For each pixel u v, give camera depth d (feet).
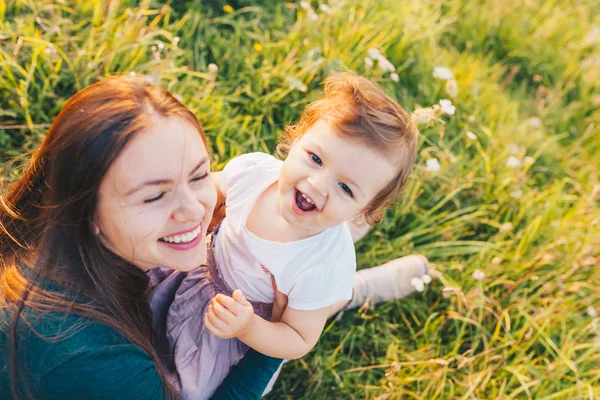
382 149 4.41
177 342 5.24
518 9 12.04
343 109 4.49
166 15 8.40
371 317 7.44
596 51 12.27
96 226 3.95
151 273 5.38
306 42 8.75
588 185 9.64
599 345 7.40
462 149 8.95
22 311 3.95
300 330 5.12
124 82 3.86
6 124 7.09
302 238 5.00
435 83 9.47
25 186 4.31
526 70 11.53
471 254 8.36
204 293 5.34
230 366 5.42
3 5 7.26
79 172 3.67
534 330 7.66
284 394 6.89
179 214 3.91
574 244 8.57
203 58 8.48
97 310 4.15
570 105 11.14
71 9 7.88
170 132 3.74
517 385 7.34
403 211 8.20
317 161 4.56
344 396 7.02
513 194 8.57
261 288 5.24
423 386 7.07
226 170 5.63
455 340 7.49
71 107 3.81
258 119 8.09
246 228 5.17
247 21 9.29
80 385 4.00
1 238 4.50
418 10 10.36
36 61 7.19
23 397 4.05
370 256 7.82
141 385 4.35
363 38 9.26
